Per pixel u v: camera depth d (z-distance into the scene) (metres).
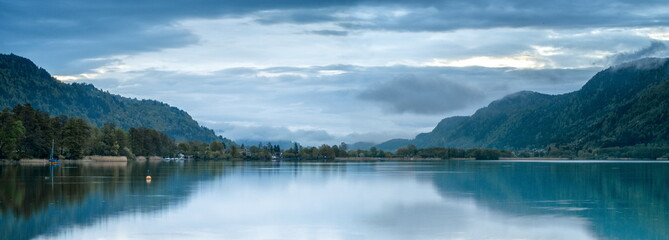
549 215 77.81
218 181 135.25
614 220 73.81
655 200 96.12
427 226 68.56
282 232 64.38
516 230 66.75
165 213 76.50
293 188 116.38
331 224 69.44
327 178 151.88
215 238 60.84
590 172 198.38
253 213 77.38
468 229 67.19
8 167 192.25
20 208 80.00
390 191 110.81
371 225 69.12
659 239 62.91
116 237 60.72
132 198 93.44
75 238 60.00
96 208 80.56
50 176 145.62
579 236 64.25
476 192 109.38
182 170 195.75
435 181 141.38
